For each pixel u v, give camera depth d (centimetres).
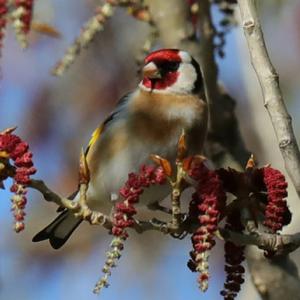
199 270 618
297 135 1213
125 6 924
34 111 1271
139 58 951
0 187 612
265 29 1259
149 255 1258
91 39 820
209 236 629
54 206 1253
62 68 818
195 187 649
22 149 610
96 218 634
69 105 1276
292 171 619
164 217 1186
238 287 659
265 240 656
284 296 802
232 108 923
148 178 637
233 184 663
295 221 896
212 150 913
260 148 1139
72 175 1262
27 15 689
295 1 1252
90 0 1242
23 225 606
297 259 965
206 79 929
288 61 1262
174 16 938
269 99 627
